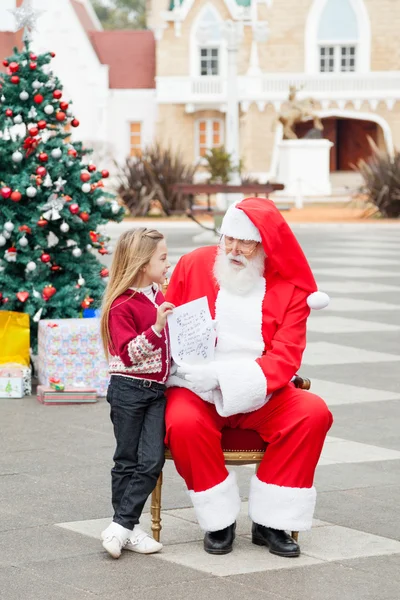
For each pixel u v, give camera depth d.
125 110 46.00
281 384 5.24
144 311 5.29
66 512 5.81
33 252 9.01
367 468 6.75
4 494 6.12
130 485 5.21
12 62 9.15
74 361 8.67
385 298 14.74
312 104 41.06
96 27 53.56
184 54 45.00
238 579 4.88
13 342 8.81
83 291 9.16
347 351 10.85
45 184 8.81
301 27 45.09
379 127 45.84
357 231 27.83
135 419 5.23
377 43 45.19
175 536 5.49
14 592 4.69
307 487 5.25
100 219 9.24
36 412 8.20
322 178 41.00
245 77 44.34
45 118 9.15
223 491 5.22
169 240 24.33
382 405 8.48
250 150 44.47
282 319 5.43
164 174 32.69
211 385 5.18
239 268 5.46
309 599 4.64
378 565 5.09
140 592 4.71
